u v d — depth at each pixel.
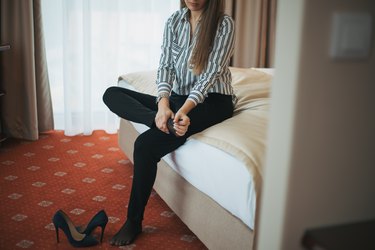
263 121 1.79
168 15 3.63
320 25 0.79
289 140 0.83
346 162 0.87
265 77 2.56
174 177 2.03
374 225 0.89
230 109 2.00
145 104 2.17
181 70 2.03
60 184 2.55
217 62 1.91
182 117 1.77
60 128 3.65
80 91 3.52
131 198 1.94
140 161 1.88
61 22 3.44
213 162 1.64
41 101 3.39
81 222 2.10
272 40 3.77
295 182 0.85
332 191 0.87
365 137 0.87
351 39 0.81
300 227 0.88
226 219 1.59
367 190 0.90
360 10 0.80
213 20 1.90
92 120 3.66
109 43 3.48
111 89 2.16
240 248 1.51
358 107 0.85
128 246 1.90
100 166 2.86
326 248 0.81
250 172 1.41
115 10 3.43
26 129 3.32
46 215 2.16
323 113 0.83
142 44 3.60
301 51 0.79
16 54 3.22
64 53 3.35
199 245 1.93
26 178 2.61
